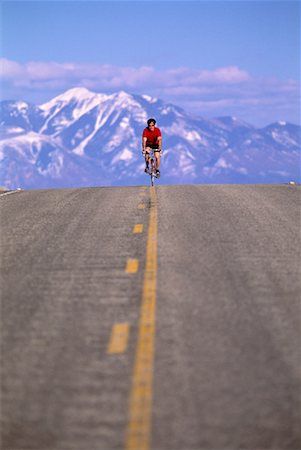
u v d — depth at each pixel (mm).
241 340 19172
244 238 35188
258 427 14070
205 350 18422
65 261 30297
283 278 26266
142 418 14547
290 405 14977
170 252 31703
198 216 43938
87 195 60625
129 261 29859
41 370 17266
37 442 13656
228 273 27250
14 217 46438
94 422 14414
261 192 61094
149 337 19516
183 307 22500
